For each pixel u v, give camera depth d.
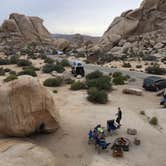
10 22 124.38
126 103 20.77
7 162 8.44
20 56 73.94
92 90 21.69
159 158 11.48
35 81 12.12
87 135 13.35
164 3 98.12
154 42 82.38
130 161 11.09
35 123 11.64
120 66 51.81
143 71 44.03
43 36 135.38
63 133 13.15
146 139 13.38
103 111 17.80
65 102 20.12
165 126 15.44
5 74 36.81
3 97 11.33
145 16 99.56
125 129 14.56
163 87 26.45
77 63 36.34
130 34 98.12
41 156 9.38
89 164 10.69
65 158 11.00
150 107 19.72
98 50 84.00
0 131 11.49
